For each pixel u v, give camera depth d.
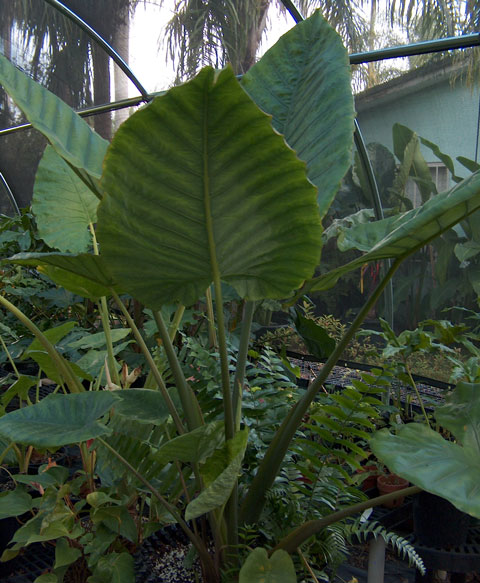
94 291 1.73
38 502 1.74
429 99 3.38
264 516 1.74
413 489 1.35
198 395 2.07
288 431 1.57
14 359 4.19
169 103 0.95
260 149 1.01
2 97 6.25
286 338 4.11
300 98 1.77
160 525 1.78
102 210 1.14
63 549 1.58
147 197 1.11
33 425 1.32
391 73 3.46
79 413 1.41
